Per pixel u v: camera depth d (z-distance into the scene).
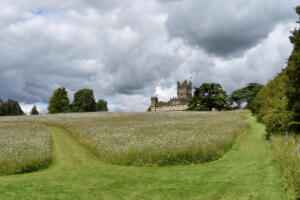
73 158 18.56
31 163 15.27
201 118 42.34
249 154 17.97
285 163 12.22
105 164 16.59
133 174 13.93
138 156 16.36
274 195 10.17
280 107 24.12
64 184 12.43
